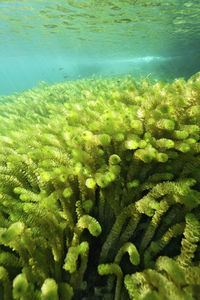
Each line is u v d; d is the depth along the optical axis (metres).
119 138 1.19
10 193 1.34
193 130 1.15
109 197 1.17
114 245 1.09
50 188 1.30
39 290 0.82
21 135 1.76
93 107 2.24
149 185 1.15
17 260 0.93
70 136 1.48
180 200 0.93
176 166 1.24
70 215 1.11
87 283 1.02
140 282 0.77
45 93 5.64
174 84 1.99
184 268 0.79
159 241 0.98
